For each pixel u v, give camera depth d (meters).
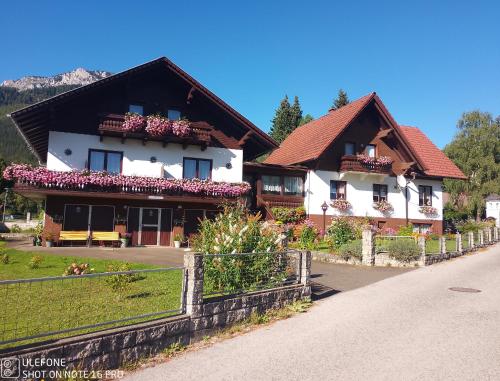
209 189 22.91
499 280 13.58
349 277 14.01
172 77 23.47
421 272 15.38
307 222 25.09
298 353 6.56
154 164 23.03
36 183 19.64
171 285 10.27
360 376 5.61
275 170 27.78
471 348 6.72
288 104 66.25
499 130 53.03
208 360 6.28
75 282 9.98
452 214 47.78
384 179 31.11
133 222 22.61
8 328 6.58
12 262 13.92
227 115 24.64
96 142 21.83
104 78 21.39
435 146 36.75
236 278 8.75
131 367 5.97
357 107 30.03
